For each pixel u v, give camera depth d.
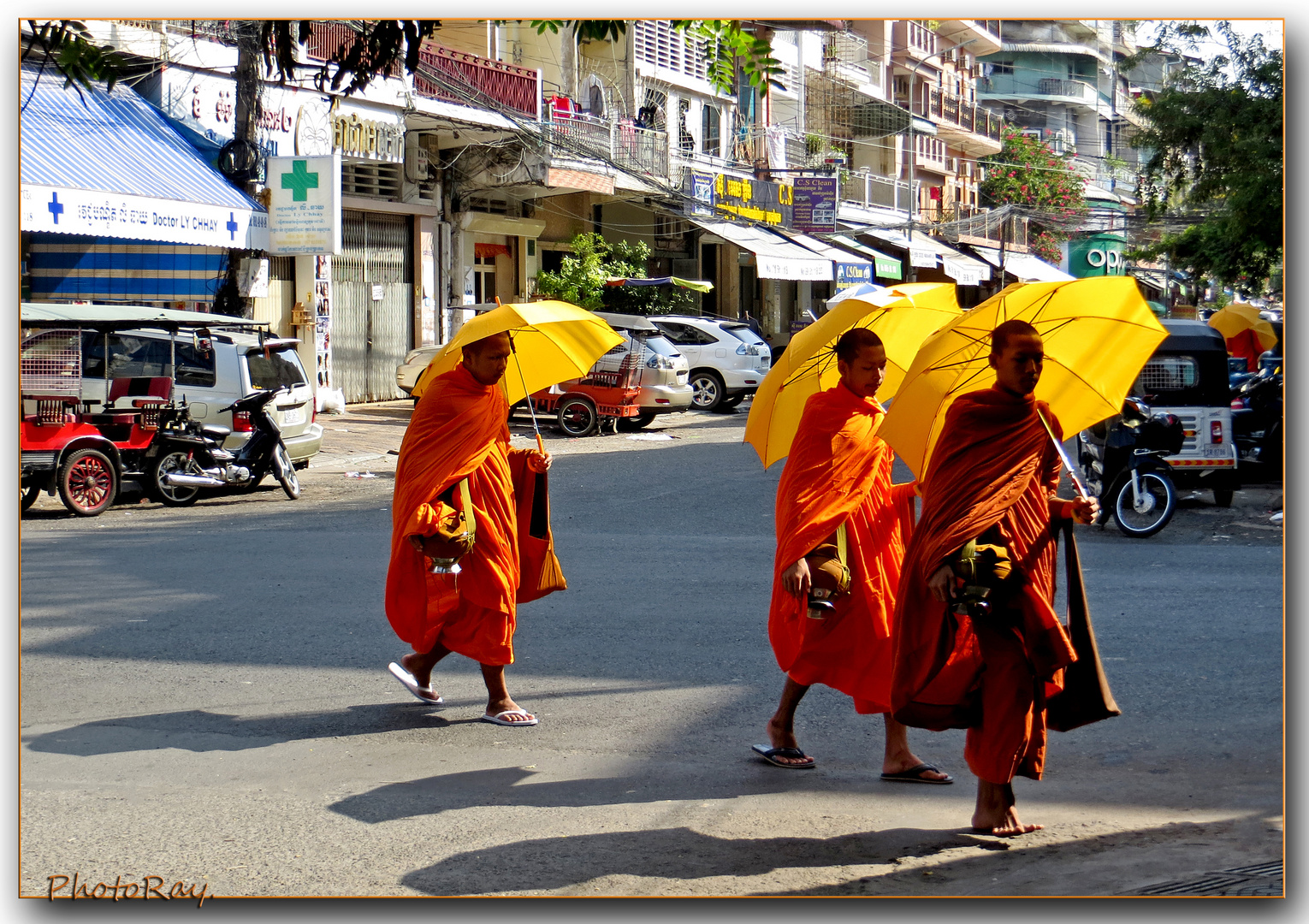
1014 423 4.20
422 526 5.41
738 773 5.09
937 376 4.68
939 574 4.11
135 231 16.41
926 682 4.25
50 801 4.78
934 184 52.34
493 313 5.64
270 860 4.18
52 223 15.24
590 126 27.31
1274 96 19.92
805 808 4.66
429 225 25.25
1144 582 9.02
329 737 5.59
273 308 21.55
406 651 7.13
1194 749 5.29
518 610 8.21
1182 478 12.95
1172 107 20.89
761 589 8.88
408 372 22.84
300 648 7.19
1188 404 12.59
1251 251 21.14
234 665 6.83
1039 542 4.24
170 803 4.75
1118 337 4.44
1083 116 68.12
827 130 42.06
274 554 10.37
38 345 12.64
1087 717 4.35
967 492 4.14
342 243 23.23
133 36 18.58
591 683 6.48
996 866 4.06
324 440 19.39
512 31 28.77
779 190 34.72
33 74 16.97
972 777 5.07
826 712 5.98
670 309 29.11
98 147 16.89
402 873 4.06
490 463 5.66
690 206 30.48
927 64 53.00
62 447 12.69
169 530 11.80
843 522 4.87
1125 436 11.45
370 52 6.73
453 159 25.56
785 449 5.64
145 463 13.68
